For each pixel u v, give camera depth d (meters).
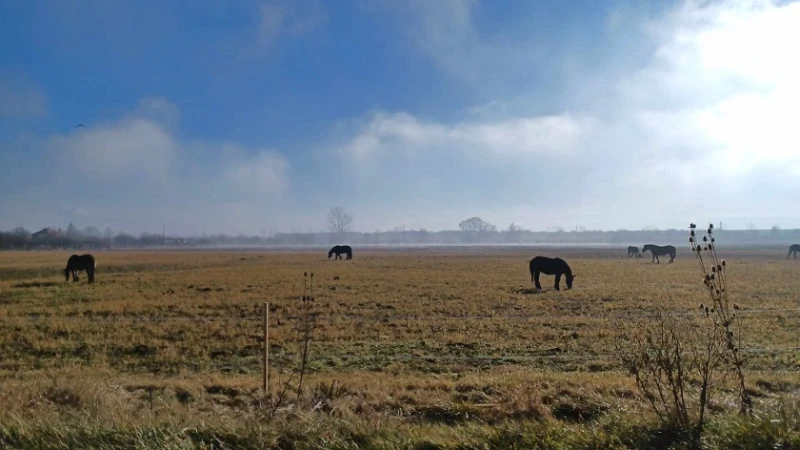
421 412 8.19
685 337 10.99
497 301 24.30
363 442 5.79
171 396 9.11
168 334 16.38
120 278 36.56
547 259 29.80
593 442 5.60
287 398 8.62
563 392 8.80
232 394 9.46
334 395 8.82
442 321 18.78
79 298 25.17
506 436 5.74
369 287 30.12
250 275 38.84
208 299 24.47
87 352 14.34
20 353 14.33
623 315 20.03
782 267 45.19
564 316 20.00
